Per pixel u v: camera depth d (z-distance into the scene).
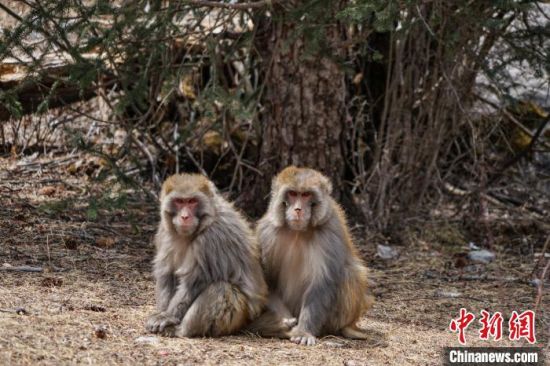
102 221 12.57
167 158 14.88
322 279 8.20
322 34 11.29
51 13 10.48
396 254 12.80
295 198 8.17
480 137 14.91
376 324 9.43
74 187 13.88
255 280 8.16
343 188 13.53
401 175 13.80
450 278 11.90
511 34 12.54
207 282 7.96
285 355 7.58
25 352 6.77
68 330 7.58
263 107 13.84
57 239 11.38
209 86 12.65
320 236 8.24
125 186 12.46
